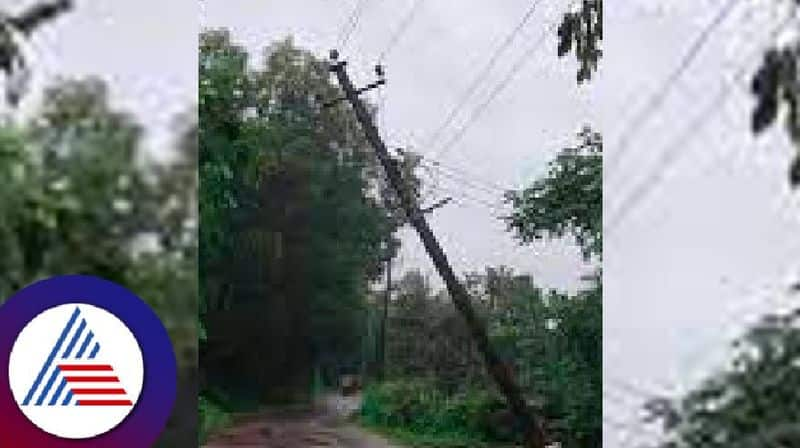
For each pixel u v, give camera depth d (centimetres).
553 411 302
